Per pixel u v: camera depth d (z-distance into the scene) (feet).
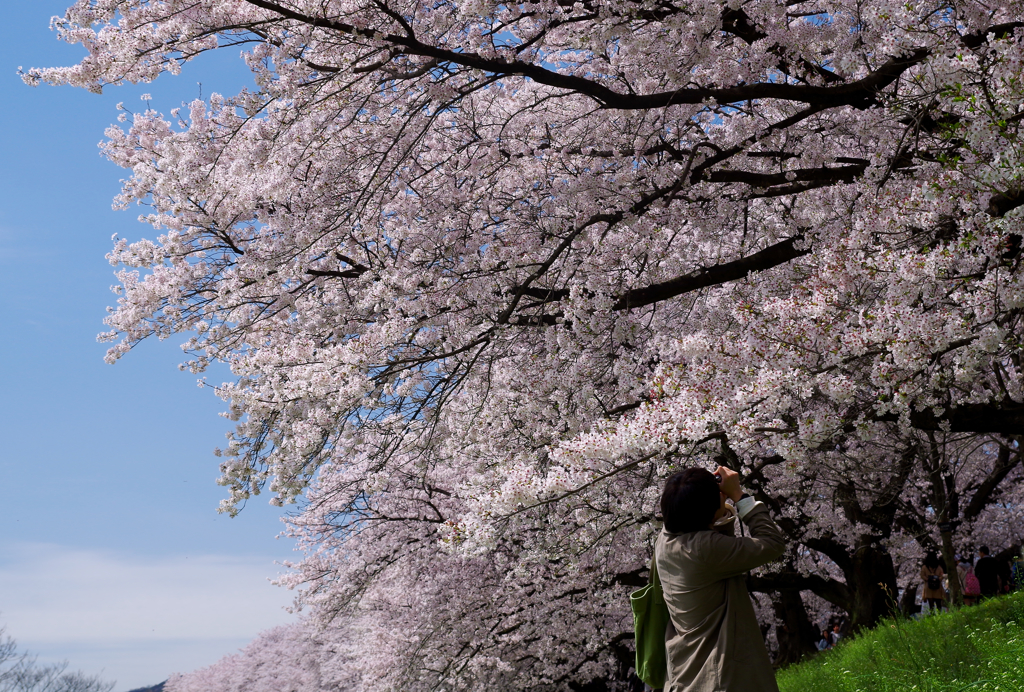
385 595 55.31
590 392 27.99
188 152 27.68
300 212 30.99
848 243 19.13
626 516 30.71
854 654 23.91
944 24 21.84
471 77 26.71
